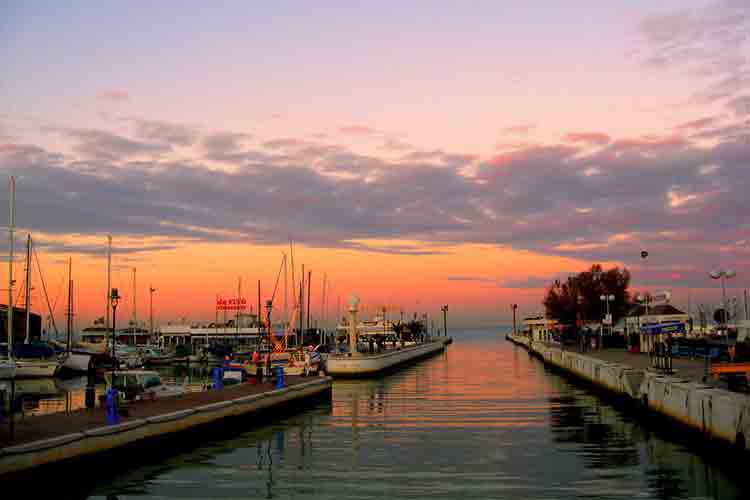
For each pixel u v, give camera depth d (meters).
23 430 21.59
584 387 47.59
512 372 64.31
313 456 23.91
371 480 19.97
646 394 30.27
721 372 25.69
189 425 26.47
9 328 60.41
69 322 80.00
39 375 62.50
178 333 123.00
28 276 73.19
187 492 19.08
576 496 17.77
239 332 114.94
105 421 23.75
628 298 96.94
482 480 19.69
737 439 19.70
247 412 31.44
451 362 83.50
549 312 111.81
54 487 19.56
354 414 35.78
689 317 60.66
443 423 31.11
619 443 25.17
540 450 24.02
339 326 124.62
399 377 60.59
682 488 18.31
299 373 55.91
